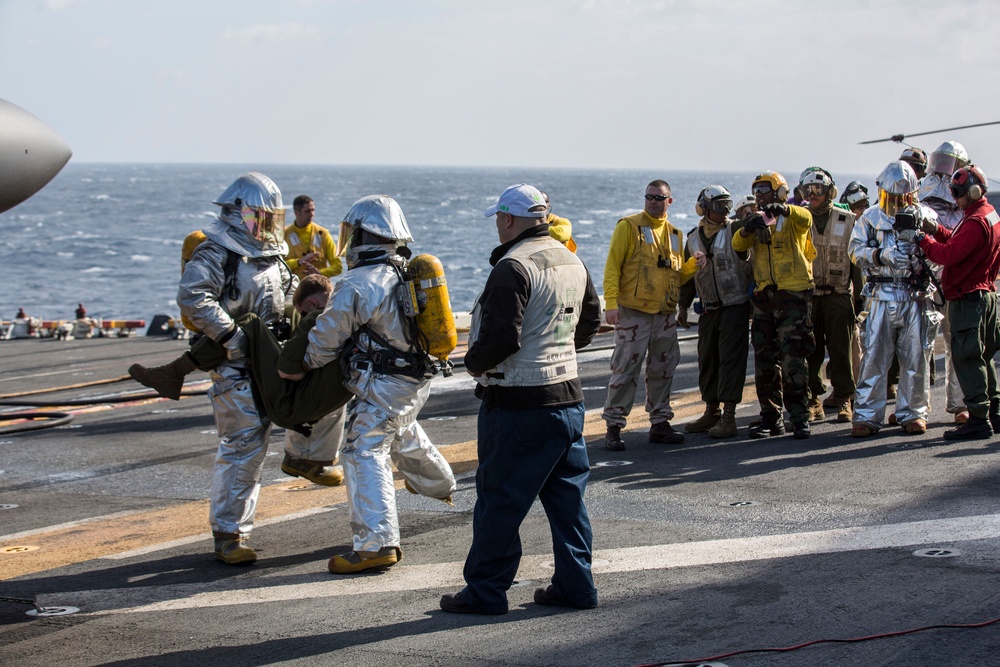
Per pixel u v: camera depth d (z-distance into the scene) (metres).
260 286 6.16
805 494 6.75
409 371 5.68
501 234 5.03
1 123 4.76
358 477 5.69
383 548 5.68
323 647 4.58
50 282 61.28
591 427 9.63
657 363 8.66
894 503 6.38
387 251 5.72
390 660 4.38
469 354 4.75
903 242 8.20
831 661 4.04
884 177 8.27
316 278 6.49
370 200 5.67
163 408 12.50
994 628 4.26
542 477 4.81
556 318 4.82
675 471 7.64
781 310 8.47
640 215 8.43
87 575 5.92
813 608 4.63
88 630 4.97
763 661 4.07
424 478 6.14
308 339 5.70
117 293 55.62
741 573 5.22
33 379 16.27
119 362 18.09
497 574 4.89
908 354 8.34
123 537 6.81
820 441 8.43
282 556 6.14
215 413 6.10
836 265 9.07
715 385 9.09
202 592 5.51
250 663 4.44
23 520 7.50
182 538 6.69
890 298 8.28
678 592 5.00
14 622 5.13
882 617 4.46
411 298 5.61
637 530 6.17
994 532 5.62
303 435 6.43
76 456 9.78
